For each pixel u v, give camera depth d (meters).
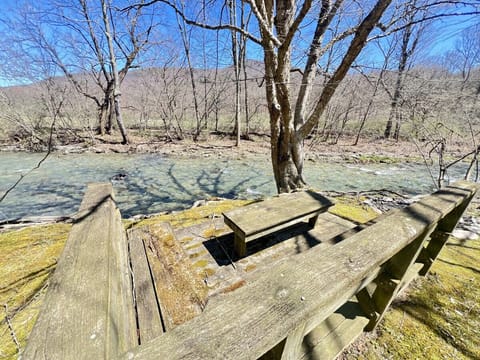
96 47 9.47
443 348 1.34
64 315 0.66
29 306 1.59
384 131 11.18
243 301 0.58
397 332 1.44
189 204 4.44
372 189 5.21
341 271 0.71
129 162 7.20
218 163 7.40
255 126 12.65
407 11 2.82
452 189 1.47
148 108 11.48
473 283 1.88
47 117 8.51
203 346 0.47
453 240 2.60
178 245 2.01
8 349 1.26
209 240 2.31
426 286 1.84
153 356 0.45
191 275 1.65
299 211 2.12
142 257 1.84
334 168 7.11
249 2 2.63
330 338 1.25
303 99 3.98
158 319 1.27
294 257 0.76
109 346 0.59
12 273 1.95
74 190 4.88
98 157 7.63
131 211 4.11
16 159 6.83
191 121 12.44
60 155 7.49
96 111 11.29
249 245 2.24
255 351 0.48
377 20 2.64
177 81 11.11
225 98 11.67
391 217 1.06
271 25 3.18
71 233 1.10
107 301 0.72
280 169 3.94
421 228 0.98
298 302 0.59
